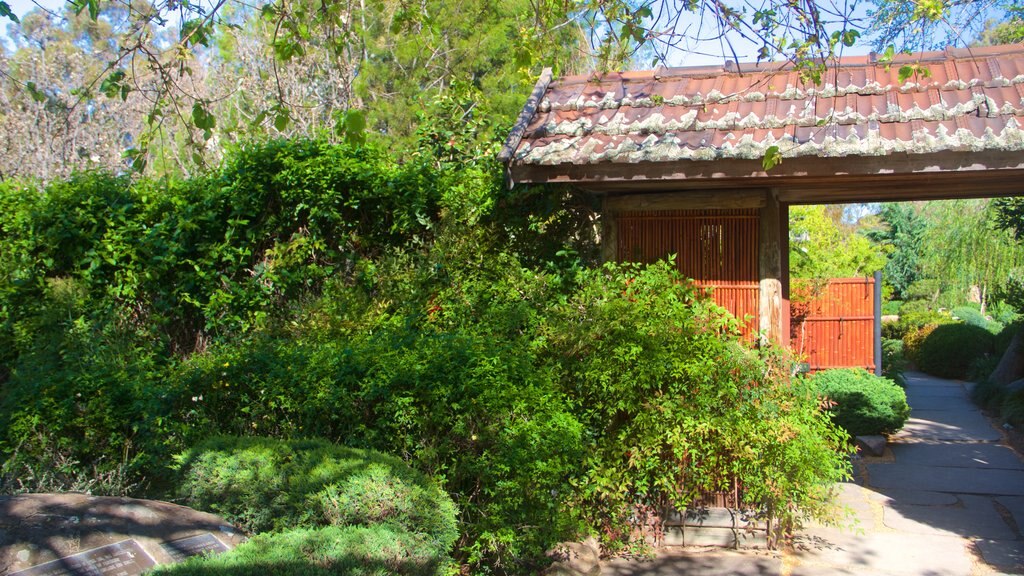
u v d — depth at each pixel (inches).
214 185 265.9
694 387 201.3
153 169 498.6
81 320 245.0
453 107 303.3
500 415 179.2
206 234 263.9
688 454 204.8
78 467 201.6
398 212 257.4
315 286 262.1
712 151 197.3
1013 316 799.7
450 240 243.9
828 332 450.3
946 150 184.7
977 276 622.8
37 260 268.1
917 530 232.8
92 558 118.3
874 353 433.7
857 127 201.2
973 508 256.2
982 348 657.0
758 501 206.1
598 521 202.8
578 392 206.1
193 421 196.5
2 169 454.3
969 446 361.4
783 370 209.8
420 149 301.4
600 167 207.9
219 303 257.3
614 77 251.4
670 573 195.0
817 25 174.9
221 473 160.4
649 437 198.2
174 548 127.6
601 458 202.8
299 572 118.7
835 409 354.6
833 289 449.1
